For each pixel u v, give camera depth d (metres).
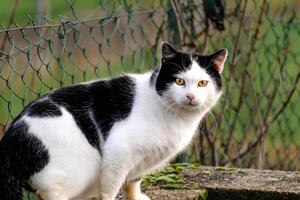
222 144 8.33
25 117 5.76
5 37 7.15
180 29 7.96
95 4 13.78
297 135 10.76
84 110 5.95
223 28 8.13
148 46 9.13
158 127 6.05
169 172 7.11
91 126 5.95
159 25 8.62
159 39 8.36
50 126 5.74
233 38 8.37
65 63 9.38
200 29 8.24
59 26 6.81
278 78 9.24
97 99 6.03
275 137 9.65
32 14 12.34
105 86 6.11
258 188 6.70
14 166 5.75
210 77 6.32
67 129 5.80
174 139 6.17
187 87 6.20
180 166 7.33
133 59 8.27
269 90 10.06
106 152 5.95
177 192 6.63
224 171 7.21
